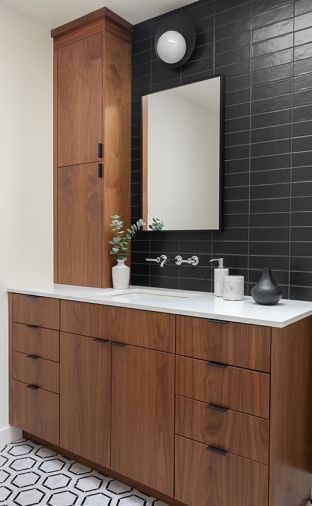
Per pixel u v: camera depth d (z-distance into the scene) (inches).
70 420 82.4
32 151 98.9
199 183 88.7
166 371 67.9
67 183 101.6
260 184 81.1
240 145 83.5
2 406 93.7
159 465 68.9
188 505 68.3
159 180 95.8
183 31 89.0
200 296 83.1
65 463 84.8
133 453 72.4
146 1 89.2
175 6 91.2
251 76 82.0
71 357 82.1
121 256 96.7
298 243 76.9
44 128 101.7
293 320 59.7
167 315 67.7
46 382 87.0
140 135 99.4
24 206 97.4
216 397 62.2
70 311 82.4
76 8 92.2
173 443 67.2
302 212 76.4
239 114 83.6
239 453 59.8
